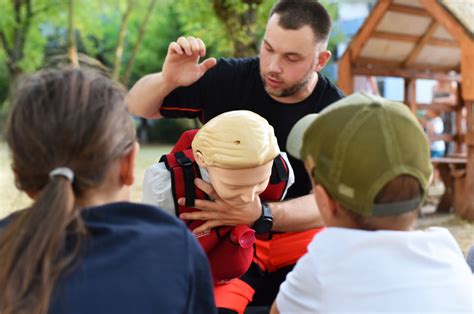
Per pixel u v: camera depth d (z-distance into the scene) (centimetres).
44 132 96
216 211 147
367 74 541
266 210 155
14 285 92
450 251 113
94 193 103
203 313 108
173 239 102
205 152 135
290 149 143
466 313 105
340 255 107
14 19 1109
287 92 200
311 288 110
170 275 97
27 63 1143
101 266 93
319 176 111
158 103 199
